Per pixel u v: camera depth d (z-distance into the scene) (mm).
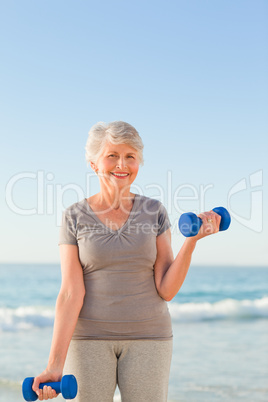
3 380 8758
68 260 3039
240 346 12469
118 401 6832
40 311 17438
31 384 2676
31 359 10875
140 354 2928
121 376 2939
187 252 2902
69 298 2943
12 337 13945
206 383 8367
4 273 31656
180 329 15688
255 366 9859
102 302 2953
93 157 3137
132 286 2977
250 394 7621
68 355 2988
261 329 15672
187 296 24859
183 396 7496
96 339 2934
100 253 2967
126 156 3086
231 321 17484
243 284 28875
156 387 2916
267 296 24547
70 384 2516
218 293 25797
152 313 2986
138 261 3002
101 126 3121
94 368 2906
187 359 10625
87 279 3027
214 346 12445
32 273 32188
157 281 3080
